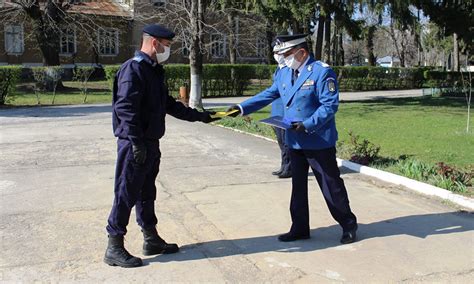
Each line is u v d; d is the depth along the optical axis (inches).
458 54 1619.1
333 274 169.3
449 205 252.2
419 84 1583.4
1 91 831.7
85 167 335.9
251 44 1401.3
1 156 374.3
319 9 909.2
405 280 165.0
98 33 1509.6
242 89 1153.4
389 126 588.1
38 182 292.8
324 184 196.2
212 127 552.4
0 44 1567.4
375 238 203.9
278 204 252.8
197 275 167.5
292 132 195.8
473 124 607.2
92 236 202.7
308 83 189.5
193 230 212.4
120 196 169.5
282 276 167.5
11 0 1176.2
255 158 377.1
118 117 166.9
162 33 170.7
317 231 212.5
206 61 1649.9
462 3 1022.4
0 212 234.1
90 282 161.2
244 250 190.4
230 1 945.5
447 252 189.2
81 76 1131.3
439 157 384.8
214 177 311.3
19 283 159.8
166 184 291.6
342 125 597.9
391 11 941.8
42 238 200.1
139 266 173.8
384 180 307.0
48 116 677.3
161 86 174.1
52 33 1247.5
